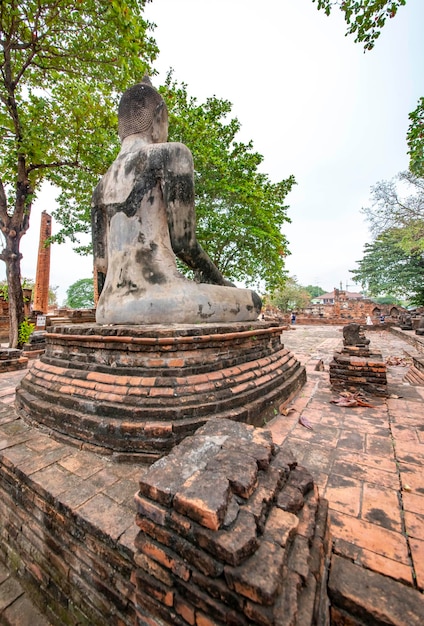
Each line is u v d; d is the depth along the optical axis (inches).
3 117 373.4
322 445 108.0
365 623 51.8
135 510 71.6
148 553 53.6
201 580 46.7
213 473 55.6
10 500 91.9
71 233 471.5
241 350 136.3
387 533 67.1
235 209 404.8
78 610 72.2
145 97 154.3
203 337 110.5
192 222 147.3
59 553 75.5
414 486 83.8
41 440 104.3
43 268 906.7
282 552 47.0
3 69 357.1
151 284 133.3
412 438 113.0
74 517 70.8
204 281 173.5
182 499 49.9
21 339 417.7
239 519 49.5
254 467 57.9
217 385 108.7
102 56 349.1
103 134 372.8
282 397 142.8
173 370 104.0
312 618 43.6
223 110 428.5
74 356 124.4
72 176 446.3
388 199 795.4
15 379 217.2
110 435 93.7
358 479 87.4
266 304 1348.4
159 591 51.2
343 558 60.9
